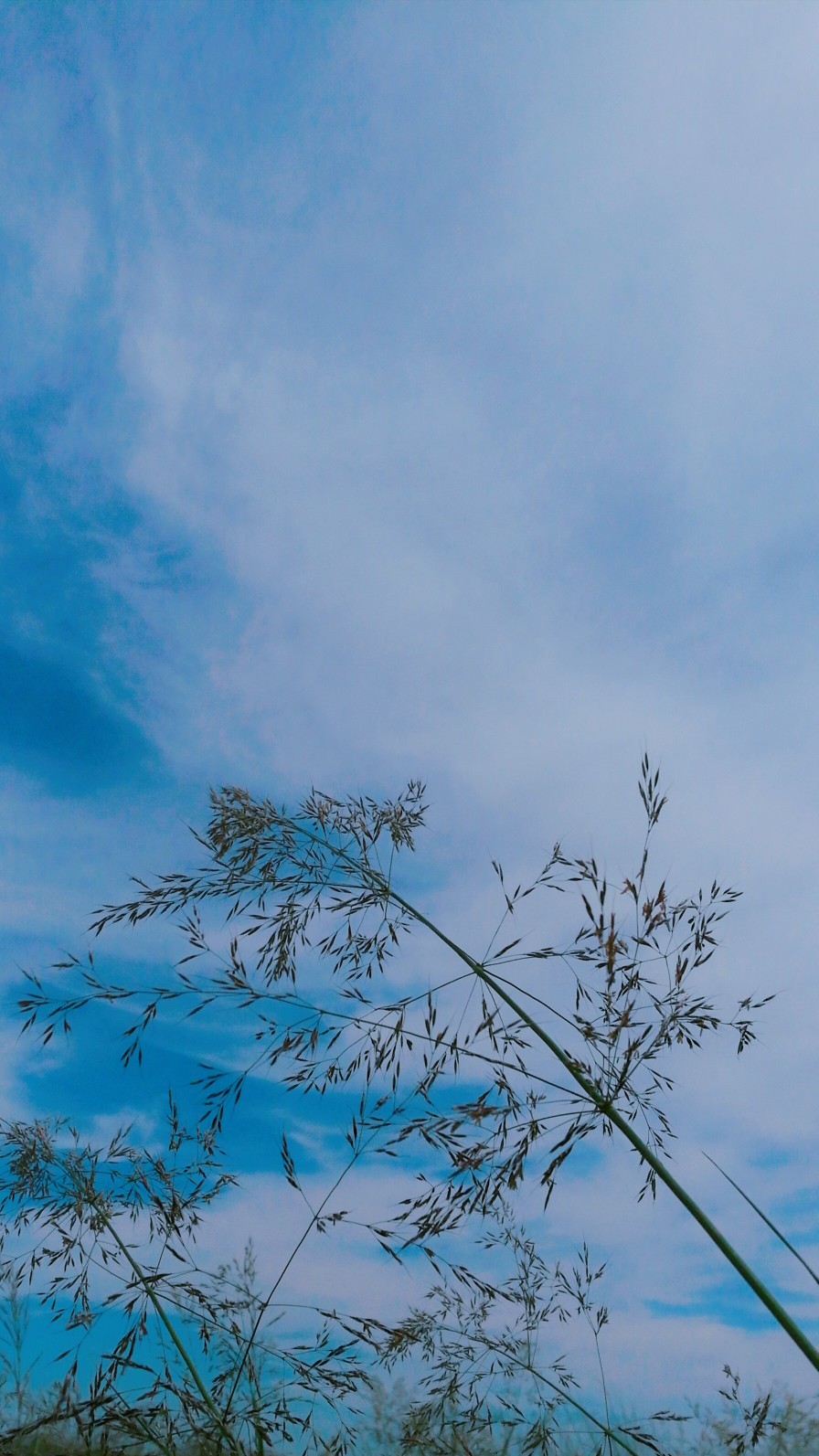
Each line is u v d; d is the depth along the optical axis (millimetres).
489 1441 3041
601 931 2639
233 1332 2627
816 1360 1786
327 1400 2553
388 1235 2621
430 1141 2600
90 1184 3025
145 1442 2270
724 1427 3066
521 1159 2486
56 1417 2203
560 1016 2645
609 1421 3117
